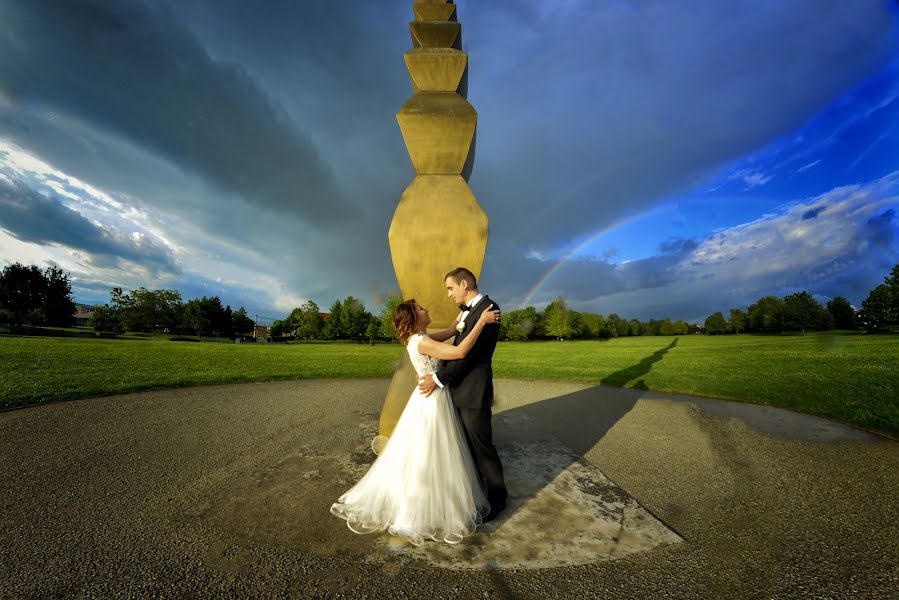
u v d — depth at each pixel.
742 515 2.93
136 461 3.93
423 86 4.25
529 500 3.14
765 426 5.43
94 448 4.28
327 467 3.81
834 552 2.44
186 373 9.95
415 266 4.01
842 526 2.76
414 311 2.80
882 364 11.95
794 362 13.32
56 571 2.18
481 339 2.87
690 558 2.38
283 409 6.29
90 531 2.62
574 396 7.75
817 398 7.05
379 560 2.34
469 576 2.20
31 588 2.03
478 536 2.61
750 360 14.47
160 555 2.36
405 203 4.06
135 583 2.09
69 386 7.46
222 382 8.88
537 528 2.72
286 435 4.86
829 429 5.27
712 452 4.35
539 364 14.91
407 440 2.73
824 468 3.87
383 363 14.17
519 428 5.30
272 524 2.74
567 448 4.41
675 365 13.49
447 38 4.32
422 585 2.12
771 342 29.56
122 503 3.03
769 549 2.48
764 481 3.56
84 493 3.19
